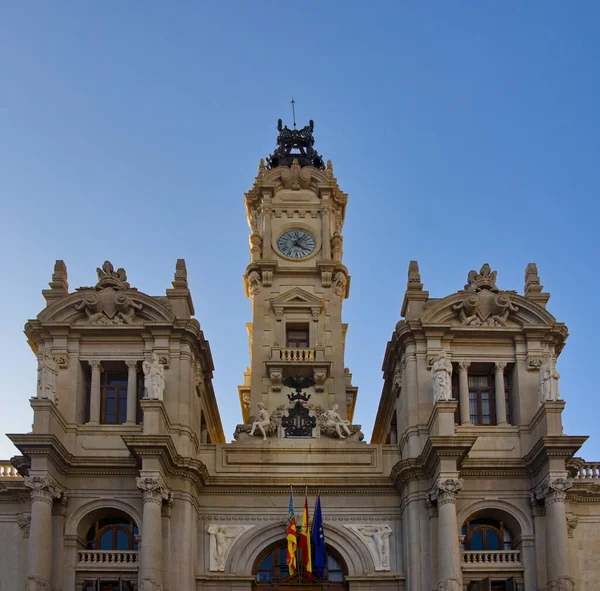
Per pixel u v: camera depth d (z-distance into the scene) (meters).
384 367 78.25
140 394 71.56
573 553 68.31
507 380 73.12
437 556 65.88
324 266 81.88
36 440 64.38
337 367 78.44
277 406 76.44
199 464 67.94
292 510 68.44
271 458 71.38
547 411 66.88
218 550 68.50
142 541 63.69
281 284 81.94
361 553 68.62
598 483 69.12
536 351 72.31
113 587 66.50
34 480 64.38
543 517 67.38
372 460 71.44
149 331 71.56
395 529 69.31
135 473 68.12
